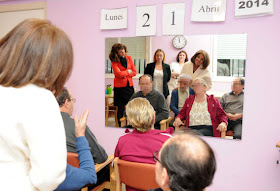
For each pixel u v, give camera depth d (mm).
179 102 2053
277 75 1795
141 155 1304
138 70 2146
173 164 644
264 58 1815
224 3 1857
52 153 626
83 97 2393
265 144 1879
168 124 2092
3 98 663
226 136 1972
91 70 2328
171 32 2020
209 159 640
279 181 1865
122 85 2219
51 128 649
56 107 700
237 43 1863
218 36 1894
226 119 1953
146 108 1393
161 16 2043
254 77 1854
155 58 2076
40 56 673
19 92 667
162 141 1315
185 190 636
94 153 1584
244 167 1959
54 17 2400
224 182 2029
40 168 612
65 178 730
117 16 2162
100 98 2328
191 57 1976
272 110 1834
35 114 645
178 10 1987
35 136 627
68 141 1462
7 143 649
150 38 2078
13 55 667
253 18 1813
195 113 2018
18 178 664
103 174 1829
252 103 1880
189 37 1964
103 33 2244
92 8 2258
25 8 2500
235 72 1889
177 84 2037
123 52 2180
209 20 1898
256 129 1891
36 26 696
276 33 1768
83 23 2305
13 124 640
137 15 2104
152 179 1271
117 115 2277
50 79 702
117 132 2303
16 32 686
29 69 673
